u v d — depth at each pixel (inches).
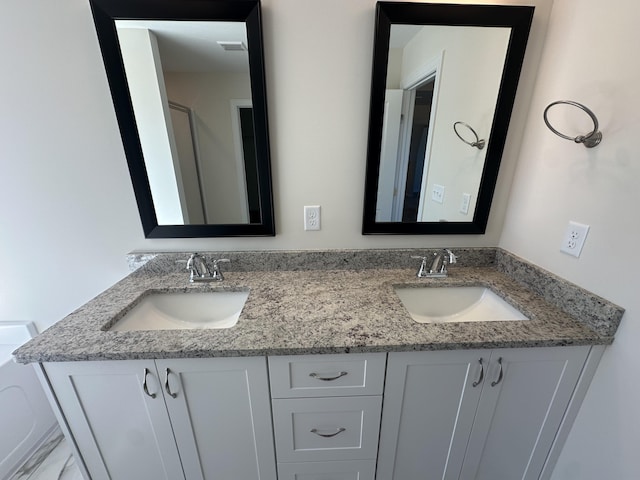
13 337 56.2
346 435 41.1
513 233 51.2
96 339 35.4
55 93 43.9
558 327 37.4
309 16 41.8
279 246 53.9
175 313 49.7
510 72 44.3
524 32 42.5
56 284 54.6
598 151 35.6
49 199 49.3
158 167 47.6
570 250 40.0
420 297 51.0
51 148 46.5
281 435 40.6
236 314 49.7
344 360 36.2
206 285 49.3
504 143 48.0
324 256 53.8
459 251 54.3
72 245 52.2
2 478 52.4
